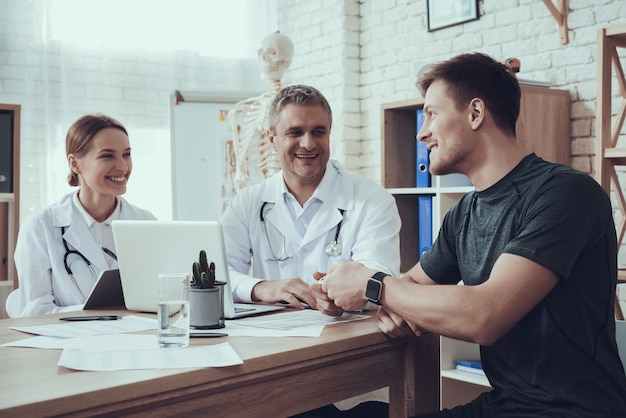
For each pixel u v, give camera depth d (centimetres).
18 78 401
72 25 412
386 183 323
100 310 185
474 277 153
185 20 450
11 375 110
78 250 232
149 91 439
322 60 427
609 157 235
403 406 155
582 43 294
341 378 140
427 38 367
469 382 274
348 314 169
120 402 103
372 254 206
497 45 331
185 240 165
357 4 410
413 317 141
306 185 223
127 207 250
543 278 132
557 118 289
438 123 154
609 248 140
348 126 409
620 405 136
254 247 228
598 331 138
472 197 160
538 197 139
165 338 131
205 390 114
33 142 403
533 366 140
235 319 164
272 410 127
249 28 469
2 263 348
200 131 409
